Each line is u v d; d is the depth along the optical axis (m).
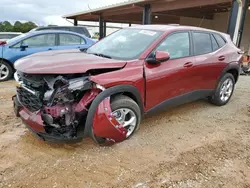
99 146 3.03
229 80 4.80
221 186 2.41
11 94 5.18
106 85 2.74
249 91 6.05
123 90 2.91
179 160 2.82
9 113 3.99
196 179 2.50
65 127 2.64
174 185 2.39
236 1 7.96
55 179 2.40
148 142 3.21
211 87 4.41
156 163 2.74
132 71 3.04
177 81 3.62
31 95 2.80
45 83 2.69
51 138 2.65
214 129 3.72
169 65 3.47
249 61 8.73
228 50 4.65
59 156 2.80
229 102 5.09
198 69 3.92
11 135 3.24
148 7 11.20
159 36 3.49
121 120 3.05
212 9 13.62
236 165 2.77
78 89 2.61
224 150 3.09
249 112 4.52
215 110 4.56
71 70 2.61
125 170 2.59
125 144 3.12
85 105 2.66
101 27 16.66
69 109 2.64
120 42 3.74
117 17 17.55
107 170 2.58
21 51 6.62
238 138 3.45
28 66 2.76
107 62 2.93
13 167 2.56
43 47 6.89
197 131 3.62
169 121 3.95
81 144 3.07
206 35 4.29
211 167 2.71
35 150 2.90
